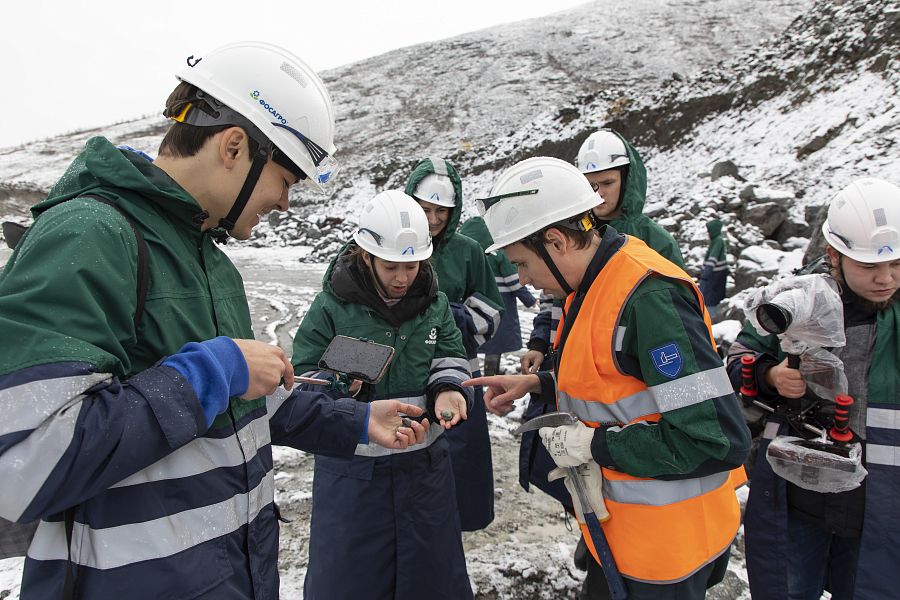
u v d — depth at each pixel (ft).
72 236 3.61
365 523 7.52
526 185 6.12
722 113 59.26
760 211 35.50
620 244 6.05
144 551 4.00
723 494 6.12
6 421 3.16
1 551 4.26
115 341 3.65
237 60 4.42
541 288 6.47
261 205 4.62
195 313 4.33
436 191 10.96
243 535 4.58
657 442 5.40
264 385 4.32
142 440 3.53
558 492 9.00
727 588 9.72
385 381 7.82
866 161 37.70
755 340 8.06
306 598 7.97
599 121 71.87
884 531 6.72
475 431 10.51
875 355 6.79
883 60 45.98
